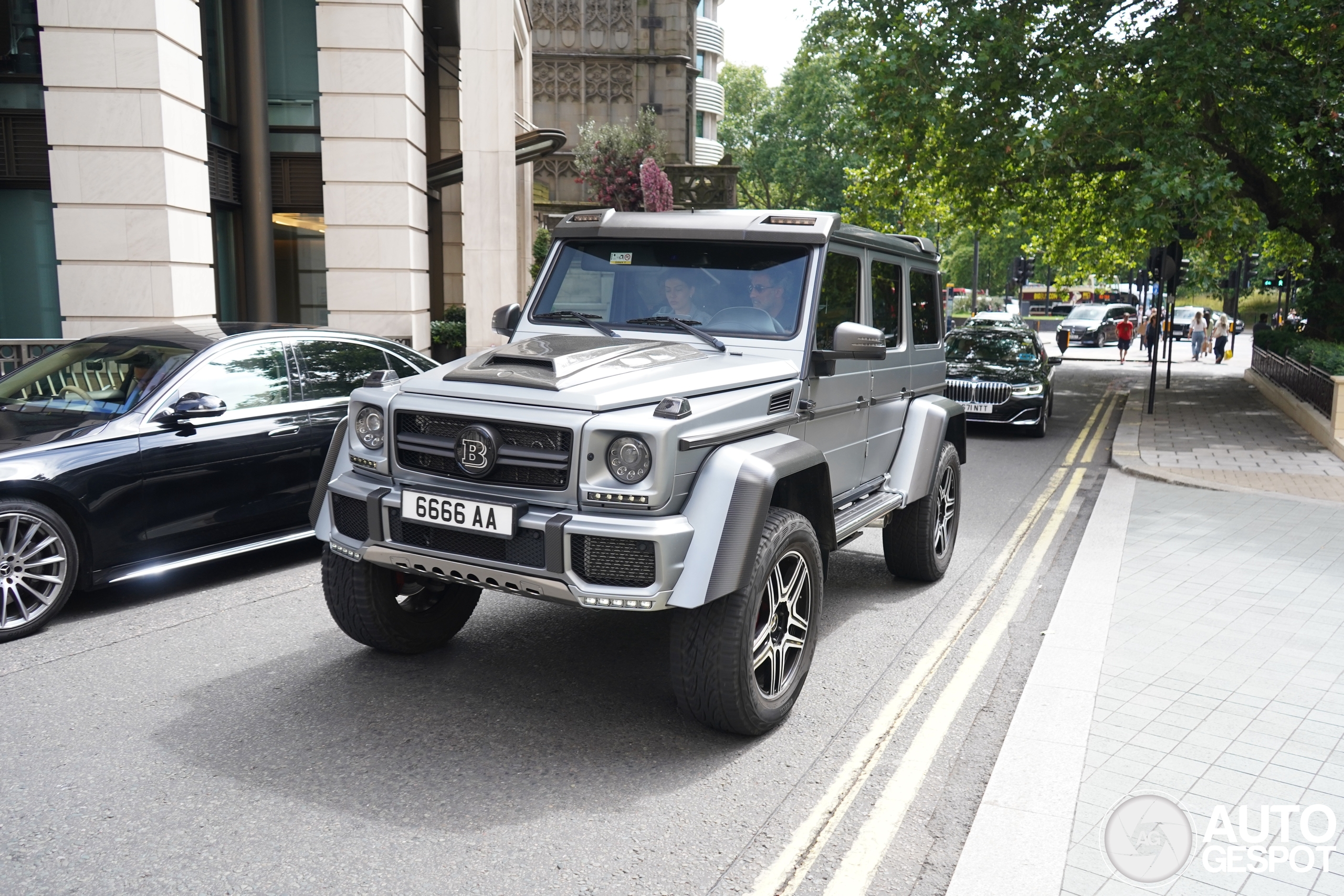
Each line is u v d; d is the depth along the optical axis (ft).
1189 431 48.78
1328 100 52.26
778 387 14.53
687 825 11.49
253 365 21.72
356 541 14.24
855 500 18.25
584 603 12.07
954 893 9.91
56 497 17.98
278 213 53.78
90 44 37.96
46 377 20.92
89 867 10.31
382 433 14.10
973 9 55.16
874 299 18.31
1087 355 121.49
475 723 14.15
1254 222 55.83
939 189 67.21
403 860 10.59
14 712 14.25
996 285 268.82
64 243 38.81
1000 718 14.79
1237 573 22.61
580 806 11.88
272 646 17.21
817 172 178.60
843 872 10.61
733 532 12.42
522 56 89.20
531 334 16.72
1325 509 30.35
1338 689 15.47
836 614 19.74
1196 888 10.02
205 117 43.24
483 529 12.61
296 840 10.93
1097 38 56.03
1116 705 14.71
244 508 20.97
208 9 47.88
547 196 103.19
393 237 51.47
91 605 19.58
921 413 20.43
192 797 11.85
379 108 50.57
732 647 12.77
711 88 163.63
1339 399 42.80
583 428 12.25
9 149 42.19
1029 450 44.88
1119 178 60.03
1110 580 21.80
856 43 60.64
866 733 14.21
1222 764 12.81
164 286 39.50
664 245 16.65
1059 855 10.57
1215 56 51.19
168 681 15.53
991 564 23.99
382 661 16.56
